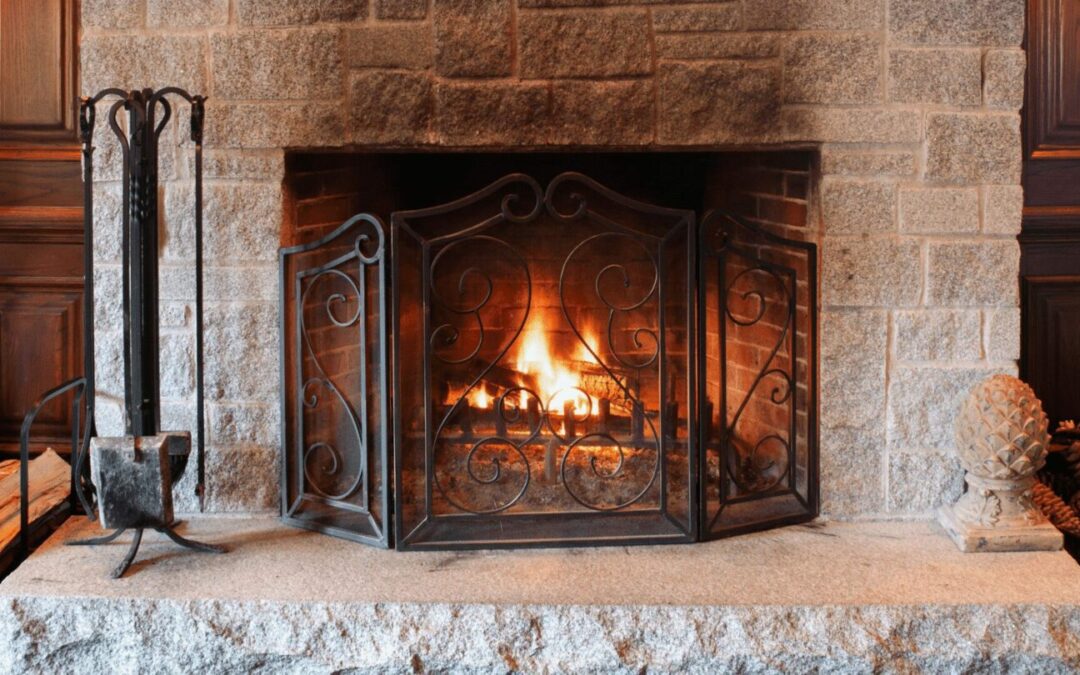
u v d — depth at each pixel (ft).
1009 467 9.65
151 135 9.34
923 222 10.09
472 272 10.00
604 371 10.27
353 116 9.96
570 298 10.15
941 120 10.01
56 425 11.62
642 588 9.18
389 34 9.89
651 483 10.12
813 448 10.36
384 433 9.77
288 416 10.23
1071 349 11.75
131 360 9.54
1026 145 11.53
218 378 10.23
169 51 9.97
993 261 10.16
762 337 10.48
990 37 9.97
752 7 9.89
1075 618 8.93
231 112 9.98
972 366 10.25
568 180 9.71
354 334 10.09
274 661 8.98
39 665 9.05
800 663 8.84
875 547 9.87
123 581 9.28
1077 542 10.75
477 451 10.35
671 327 10.13
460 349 10.18
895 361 10.23
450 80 9.93
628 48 9.91
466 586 9.21
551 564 9.61
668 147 10.07
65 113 11.37
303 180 10.41
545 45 9.89
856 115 9.99
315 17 9.89
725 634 8.85
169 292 10.16
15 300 11.53
